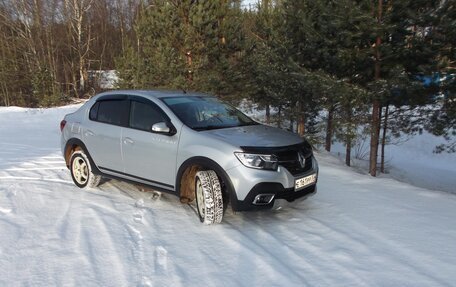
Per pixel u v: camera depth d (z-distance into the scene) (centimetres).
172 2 1343
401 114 998
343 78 886
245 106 1465
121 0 4716
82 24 4194
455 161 1725
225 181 460
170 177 516
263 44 1170
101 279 352
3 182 682
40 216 511
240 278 355
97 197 596
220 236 449
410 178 1333
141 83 1395
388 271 366
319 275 360
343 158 1371
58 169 788
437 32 810
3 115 2195
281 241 436
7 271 366
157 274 362
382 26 810
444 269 370
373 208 552
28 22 3984
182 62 1314
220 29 1323
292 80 1074
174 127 515
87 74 4100
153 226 479
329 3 909
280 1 1255
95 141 610
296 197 481
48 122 1867
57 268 372
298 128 1313
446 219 507
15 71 3934
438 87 843
